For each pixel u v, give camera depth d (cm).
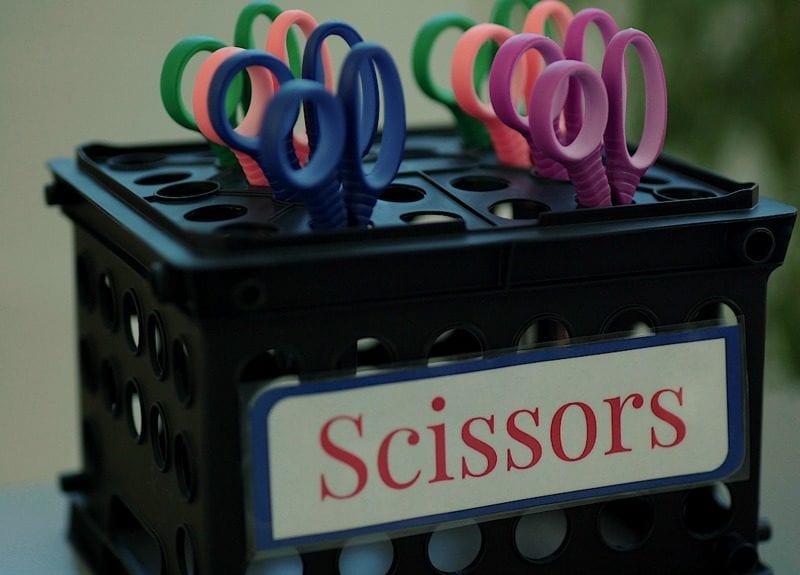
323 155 78
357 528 79
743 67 118
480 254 79
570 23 87
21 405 150
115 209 83
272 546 78
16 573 91
